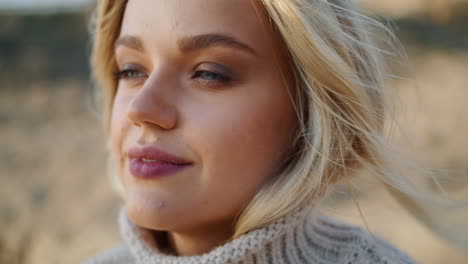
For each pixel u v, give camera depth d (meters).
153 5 0.95
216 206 0.94
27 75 8.85
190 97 0.93
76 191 4.32
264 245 0.98
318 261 1.07
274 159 0.98
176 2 0.93
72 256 3.11
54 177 4.75
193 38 0.91
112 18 1.22
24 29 10.40
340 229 1.16
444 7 9.84
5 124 6.71
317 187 1.01
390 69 1.20
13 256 3.35
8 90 8.30
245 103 0.93
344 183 1.09
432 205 1.28
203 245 1.05
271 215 0.95
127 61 1.01
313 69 0.97
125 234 1.10
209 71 0.93
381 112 1.10
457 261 2.50
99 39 1.27
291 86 0.99
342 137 1.01
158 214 0.92
